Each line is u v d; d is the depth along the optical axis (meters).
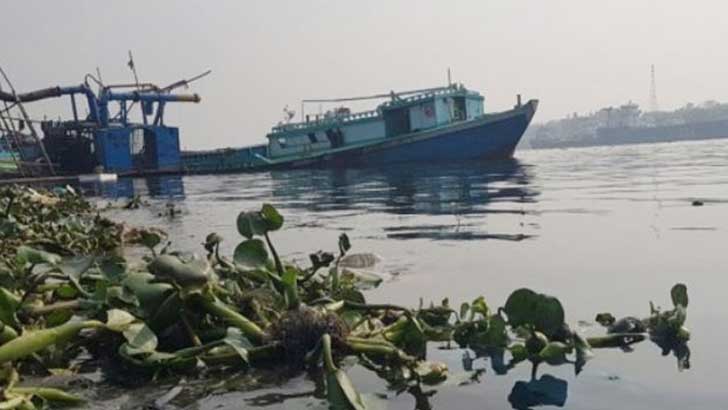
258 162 37.44
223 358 3.35
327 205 13.34
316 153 35.97
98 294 3.80
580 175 19.23
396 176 23.64
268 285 4.33
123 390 3.06
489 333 3.55
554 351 3.30
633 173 18.98
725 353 3.26
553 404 2.72
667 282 4.82
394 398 2.84
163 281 3.64
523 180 18.05
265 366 3.31
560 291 4.70
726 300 4.23
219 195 18.78
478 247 6.84
